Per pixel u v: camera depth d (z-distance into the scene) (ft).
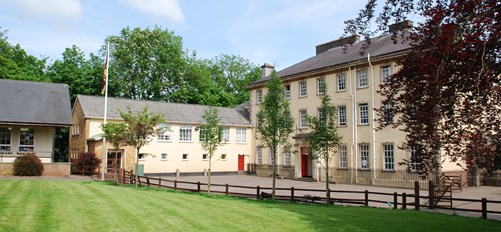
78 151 133.08
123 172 90.99
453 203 69.00
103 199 51.80
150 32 181.27
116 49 177.06
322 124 66.85
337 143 67.21
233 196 70.90
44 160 107.65
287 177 132.87
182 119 142.72
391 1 33.73
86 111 126.82
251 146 156.25
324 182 117.08
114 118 129.49
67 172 102.01
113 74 175.52
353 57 118.32
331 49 145.89
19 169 95.20
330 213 48.65
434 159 31.96
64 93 116.26
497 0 27.22
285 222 40.73
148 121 84.64
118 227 35.19
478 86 27.27
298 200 65.16
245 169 154.61
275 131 68.80
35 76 160.35
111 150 124.16
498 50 28.94
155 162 135.13
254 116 155.63
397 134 102.68
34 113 104.01
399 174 101.30
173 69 186.39
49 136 109.50
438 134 30.40
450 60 29.12
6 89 109.19
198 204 51.31
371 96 110.22
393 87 34.19
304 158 130.00
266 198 68.28
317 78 127.13
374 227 39.96
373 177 107.76
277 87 70.18
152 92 185.37
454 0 29.22
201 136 80.33
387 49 108.68
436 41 28.99
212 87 204.03
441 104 29.86
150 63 180.04
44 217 37.42
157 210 44.65
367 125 111.14
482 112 28.43
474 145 27.73
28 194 53.01
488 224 44.24
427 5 32.09
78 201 48.65
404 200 57.62
